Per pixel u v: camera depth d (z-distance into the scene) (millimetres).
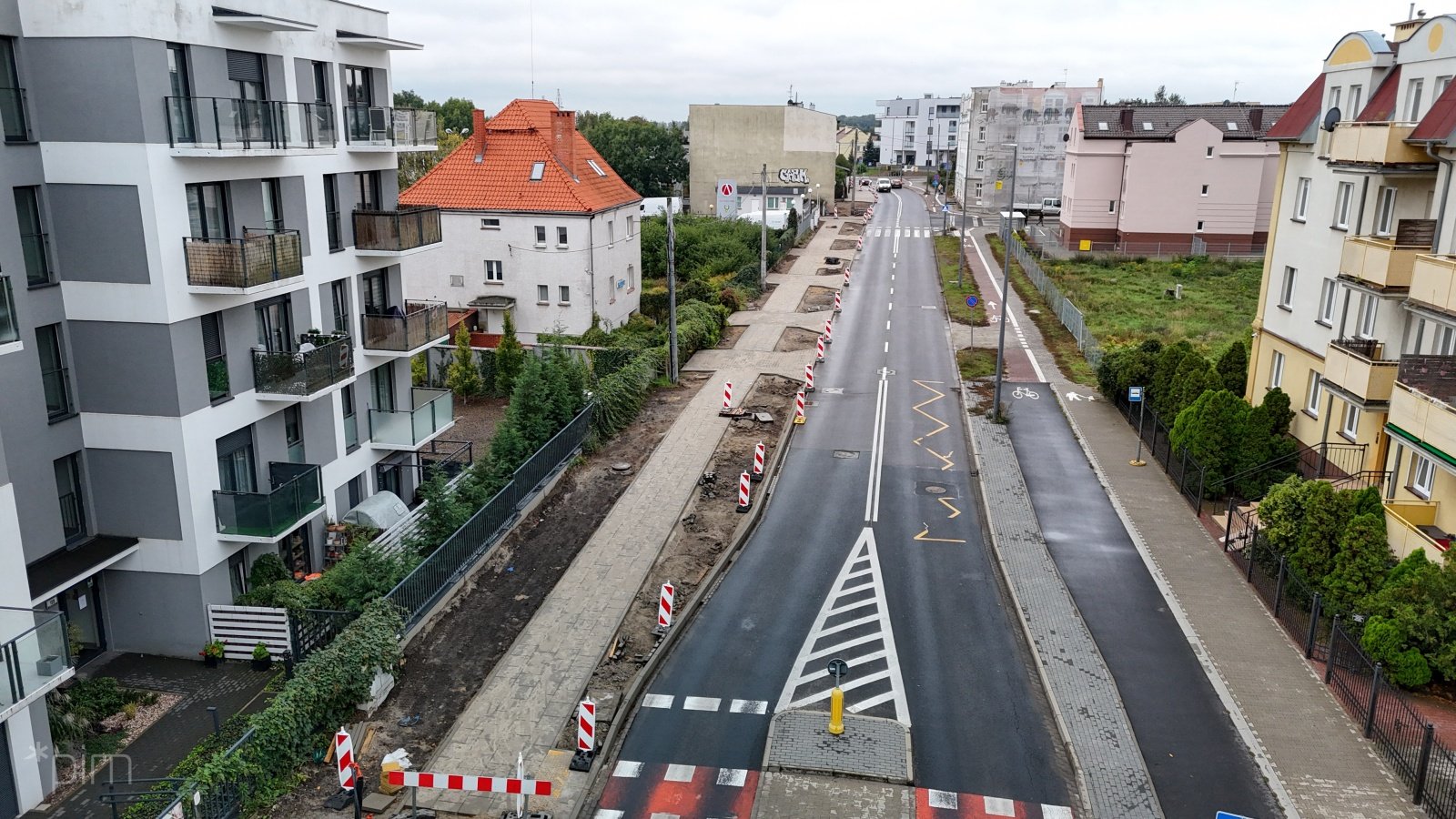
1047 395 38562
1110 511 27094
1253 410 27391
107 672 19875
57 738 16922
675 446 32250
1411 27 26812
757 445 30812
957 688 18531
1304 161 28797
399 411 27266
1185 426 28203
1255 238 69312
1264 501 22672
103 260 18844
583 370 32781
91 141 18234
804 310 55094
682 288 54875
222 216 20766
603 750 16562
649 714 17703
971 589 22688
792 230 80062
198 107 19125
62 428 19266
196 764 16469
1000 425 34625
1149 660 19422
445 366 41031
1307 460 26734
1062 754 16531
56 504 19156
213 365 20453
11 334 15258
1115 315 51406
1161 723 17297
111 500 20047
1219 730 17109
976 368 42469
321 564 24578
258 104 20750
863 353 45344
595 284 47031
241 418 21406
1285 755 16391
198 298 19750
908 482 29469
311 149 22141
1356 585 19531
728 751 16625
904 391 39125
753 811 15078
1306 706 17828
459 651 19891
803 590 22641
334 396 24984
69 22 17719
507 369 38688
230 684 19422
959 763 16250
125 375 19391
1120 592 22344
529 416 28438
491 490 25281
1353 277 24078
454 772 15977
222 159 20156
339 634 17891
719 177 96938
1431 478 21656
